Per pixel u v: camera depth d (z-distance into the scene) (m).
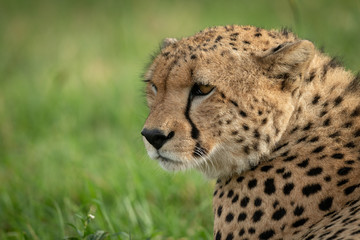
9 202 11.81
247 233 7.45
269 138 7.64
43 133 15.91
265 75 7.64
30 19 28.22
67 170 13.12
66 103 17.64
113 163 13.09
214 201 8.16
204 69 7.70
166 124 7.81
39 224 10.91
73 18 27.73
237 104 7.68
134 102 16.92
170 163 8.02
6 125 16.52
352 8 17.88
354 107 7.57
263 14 22.73
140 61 20.34
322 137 7.50
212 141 7.80
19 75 21.30
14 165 13.66
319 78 7.76
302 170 7.35
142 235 10.18
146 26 24.80
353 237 6.17
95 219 10.35
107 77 19.95
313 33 16.84
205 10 25.50
